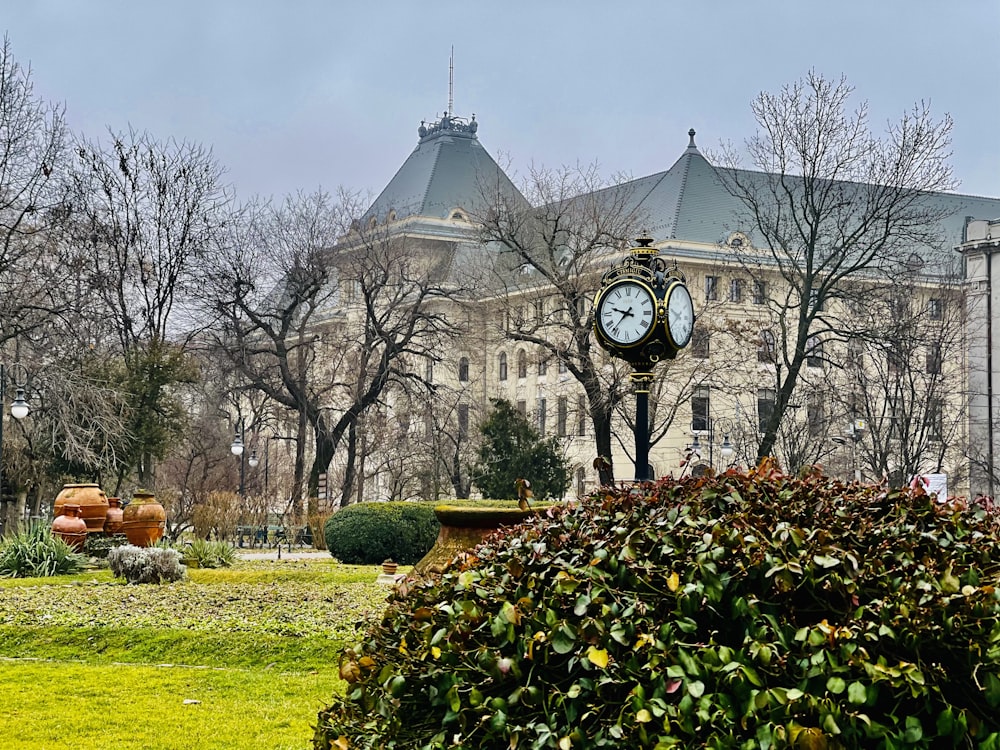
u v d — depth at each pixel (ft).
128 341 144.56
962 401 186.19
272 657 42.29
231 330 155.53
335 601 54.44
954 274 184.75
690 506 16.92
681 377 170.50
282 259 156.66
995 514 17.58
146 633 45.65
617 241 143.95
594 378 135.74
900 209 129.29
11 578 72.18
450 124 285.43
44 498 130.52
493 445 140.56
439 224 263.90
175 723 32.14
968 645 14.29
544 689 15.38
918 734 13.73
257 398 190.29
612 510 17.74
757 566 15.14
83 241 138.10
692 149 234.38
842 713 13.85
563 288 137.69
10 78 120.67
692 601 15.07
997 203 256.52
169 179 150.92
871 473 161.07
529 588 16.33
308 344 159.22
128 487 133.49
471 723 15.64
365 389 178.70
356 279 164.86
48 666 41.50
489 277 193.57
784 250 136.56
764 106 128.98
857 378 159.33
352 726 17.02
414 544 88.07
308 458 223.71
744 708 14.10
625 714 14.51
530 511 19.65
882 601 14.67
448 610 16.47
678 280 46.26
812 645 14.24
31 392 119.44
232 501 118.93
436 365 252.01
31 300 124.57
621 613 15.30
